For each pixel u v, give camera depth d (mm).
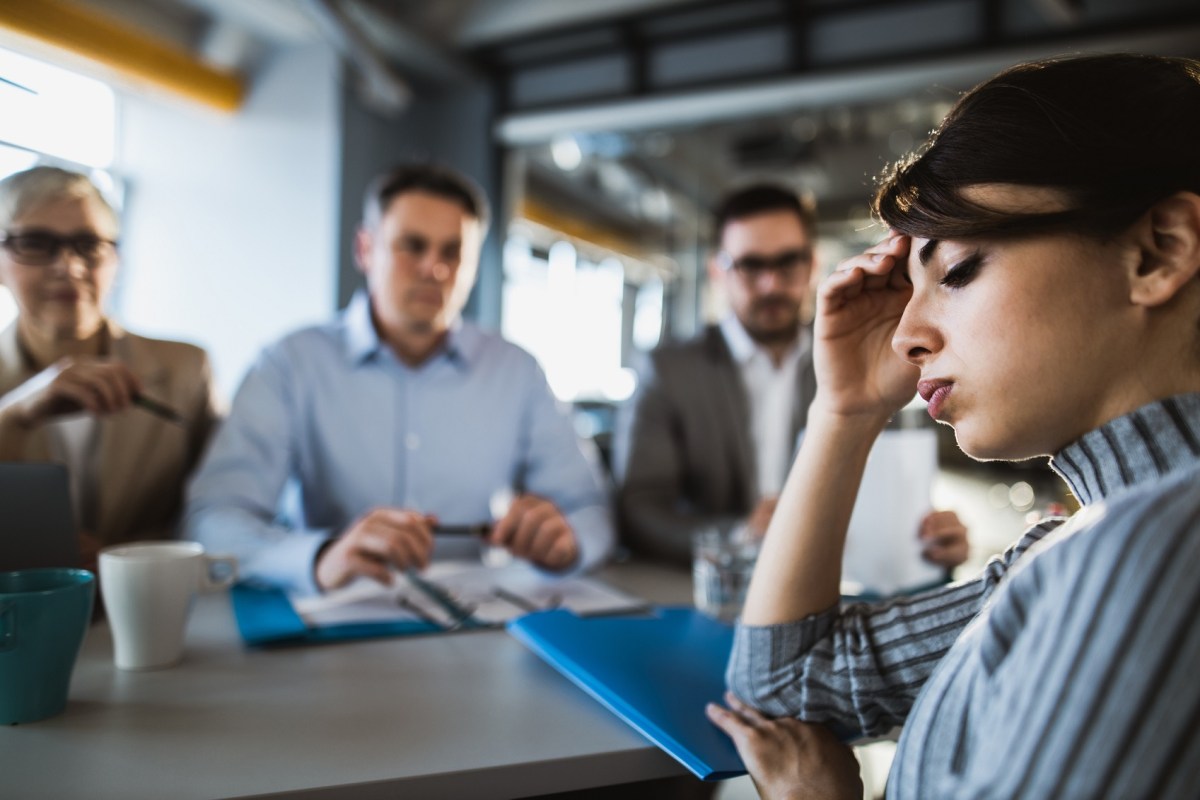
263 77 3023
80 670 729
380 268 1559
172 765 537
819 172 4625
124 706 645
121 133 2662
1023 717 331
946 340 434
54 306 1142
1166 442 374
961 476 2152
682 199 5090
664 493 1646
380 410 1566
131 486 1312
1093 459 397
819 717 620
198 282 2938
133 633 727
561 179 4945
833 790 540
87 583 643
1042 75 408
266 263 3002
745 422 1784
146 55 2498
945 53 2604
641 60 3123
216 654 784
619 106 3131
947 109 489
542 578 1160
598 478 1695
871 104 2807
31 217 1096
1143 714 299
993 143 401
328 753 562
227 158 2973
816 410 669
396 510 1022
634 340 5559
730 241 1771
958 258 421
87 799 486
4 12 1836
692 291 5168
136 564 715
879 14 2730
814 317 658
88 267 1150
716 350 1845
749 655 656
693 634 867
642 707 645
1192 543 309
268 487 1377
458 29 3189
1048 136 385
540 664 780
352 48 2572
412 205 1520
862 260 626
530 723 632
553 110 3266
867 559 994
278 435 1431
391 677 730
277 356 1527
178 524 1256
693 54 3033
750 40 2932
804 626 643
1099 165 371
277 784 510
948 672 420
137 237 2787
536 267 5000
